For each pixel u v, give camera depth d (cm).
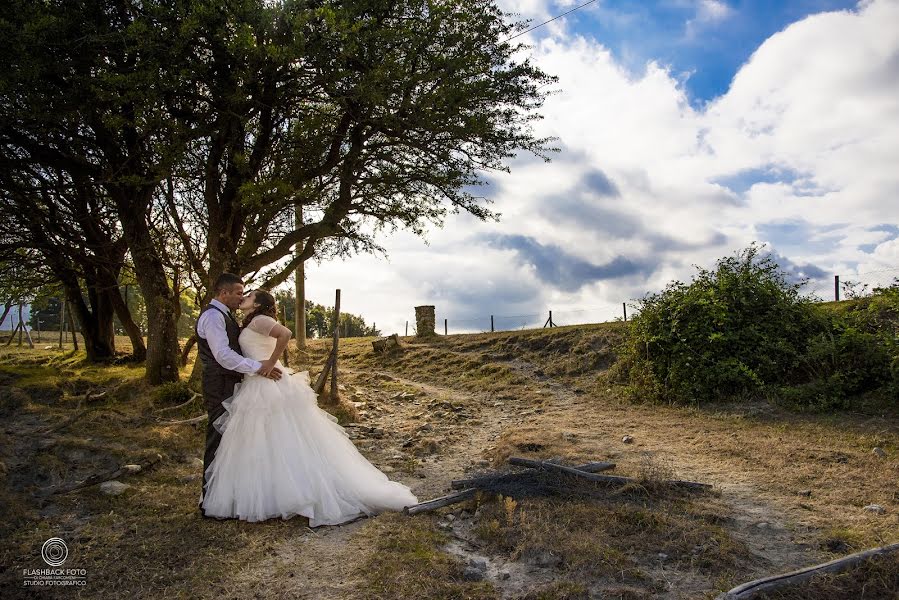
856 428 769
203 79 910
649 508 487
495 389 1360
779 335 1048
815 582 352
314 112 1046
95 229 1269
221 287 504
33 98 823
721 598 332
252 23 868
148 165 1017
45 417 873
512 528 449
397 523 471
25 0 829
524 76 1109
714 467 630
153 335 1106
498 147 1129
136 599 353
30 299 1588
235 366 474
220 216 1055
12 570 389
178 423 841
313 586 367
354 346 2231
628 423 909
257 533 450
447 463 716
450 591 357
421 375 1656
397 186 1117
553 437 790
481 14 1084
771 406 925
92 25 847
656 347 1139
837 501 508
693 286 1187
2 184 1051
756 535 444
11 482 590
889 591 344
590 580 372
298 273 2122
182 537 443
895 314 1030
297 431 498
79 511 512
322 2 941
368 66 959
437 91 990
